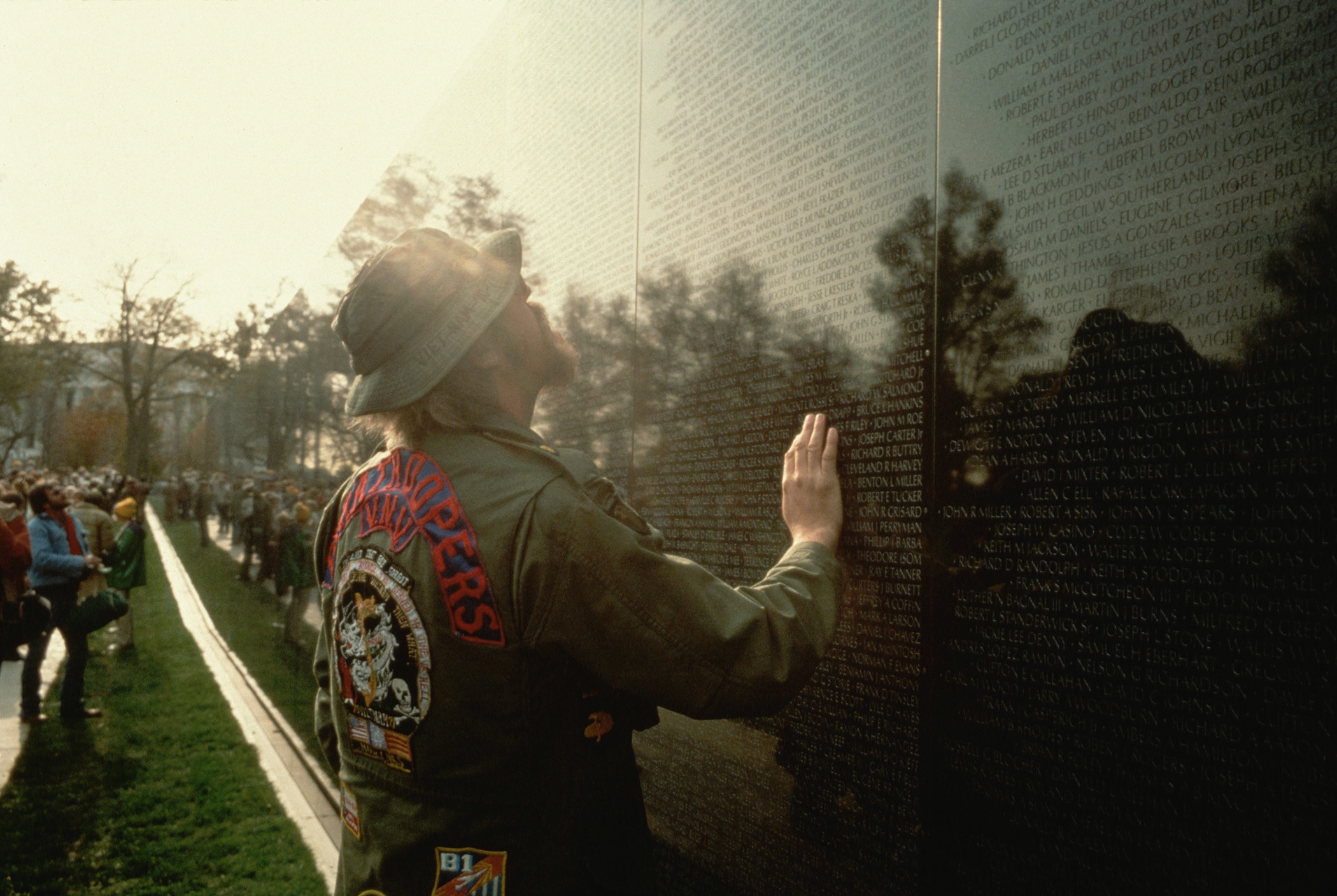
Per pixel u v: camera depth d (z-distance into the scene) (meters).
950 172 1.50
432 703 1.06
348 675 1.19
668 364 2.35
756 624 1.05
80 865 4.01
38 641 6.50
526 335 1.26
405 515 1.13
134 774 5.35
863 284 1.68
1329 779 0.94
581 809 1.09
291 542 6.87
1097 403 1.22
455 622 1.05
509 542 1.04
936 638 1.47
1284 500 0.99
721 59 2.18
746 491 2.00
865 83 1.70
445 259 1.18
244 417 11.20
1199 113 1.12
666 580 1.03
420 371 1.14
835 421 1.73
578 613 1.01
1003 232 1.39
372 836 1.12
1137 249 1.19
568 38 3.09
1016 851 1.30
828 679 1.71
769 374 1.94
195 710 6.97
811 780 1.75
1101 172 1.24
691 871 2.13
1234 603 1.04
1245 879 1.02
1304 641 0.97
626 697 1.17
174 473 44.31
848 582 1.67
